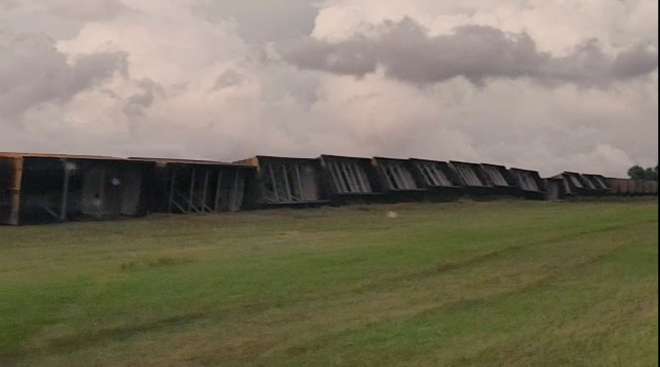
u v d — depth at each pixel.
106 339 11.09
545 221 28.22
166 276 16.03
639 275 15.45
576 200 54.12
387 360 9.95
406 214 35.31
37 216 28.72
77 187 30.47
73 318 12.27
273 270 16.78
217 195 36.44
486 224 27.89
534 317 12.09
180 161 35.88
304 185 41.16
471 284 15.03
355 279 15.64
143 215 32.62
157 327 11.75
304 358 10.09
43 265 18.00
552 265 17.08
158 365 9.91
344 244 21.84
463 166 52.75
